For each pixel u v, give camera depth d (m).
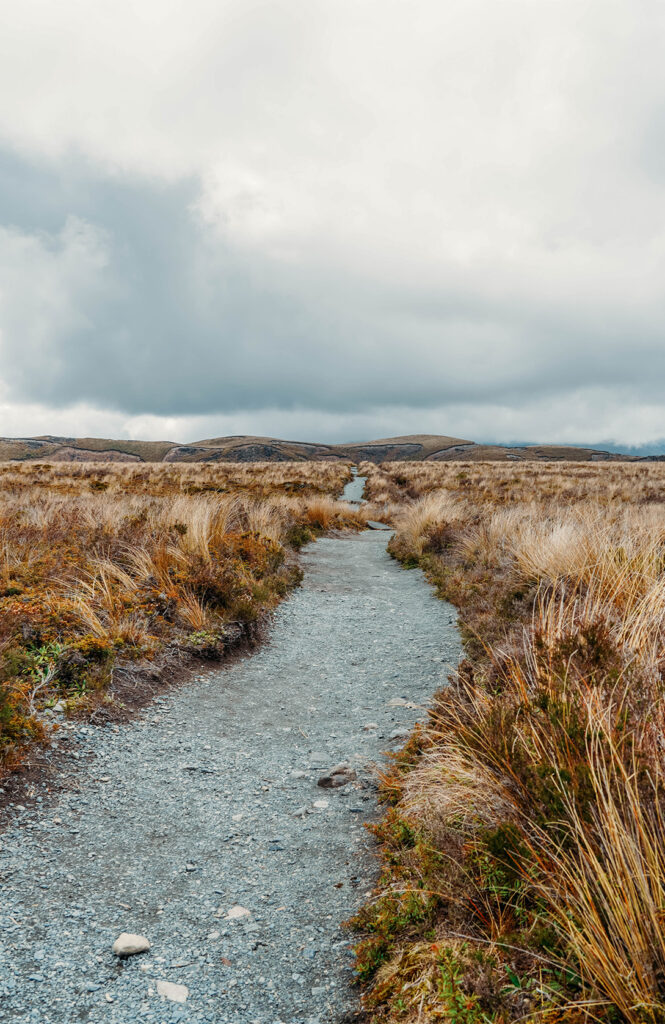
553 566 7.00
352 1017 2.29
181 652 6.40
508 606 6.95
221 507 12.41
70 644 5.48
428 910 2.62
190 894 3.07
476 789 3.12
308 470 43.97
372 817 3.80
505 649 4.73
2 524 9.05
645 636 3.95
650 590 4.94
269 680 6.41
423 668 6.74
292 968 2.57
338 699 5.96
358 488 37.50
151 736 4.82
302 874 3.24
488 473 37.69
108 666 5.43
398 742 4.85
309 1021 2.29
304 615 8.98
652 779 2.44
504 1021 1.93
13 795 3.72
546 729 3.03
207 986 2.47
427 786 3.61
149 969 2.55
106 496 16.72
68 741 4.42
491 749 3.16
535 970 2.15
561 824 2.48
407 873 2.98
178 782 4.21
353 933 2.75
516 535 10.20
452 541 13.22
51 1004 2.33
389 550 14.82
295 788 4.22
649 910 1.94
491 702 3.76
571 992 2.01
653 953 1.89
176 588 7.39
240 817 3.82
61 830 3.52
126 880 3.15
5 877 3.06
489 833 2.72
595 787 2.40
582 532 7.44
